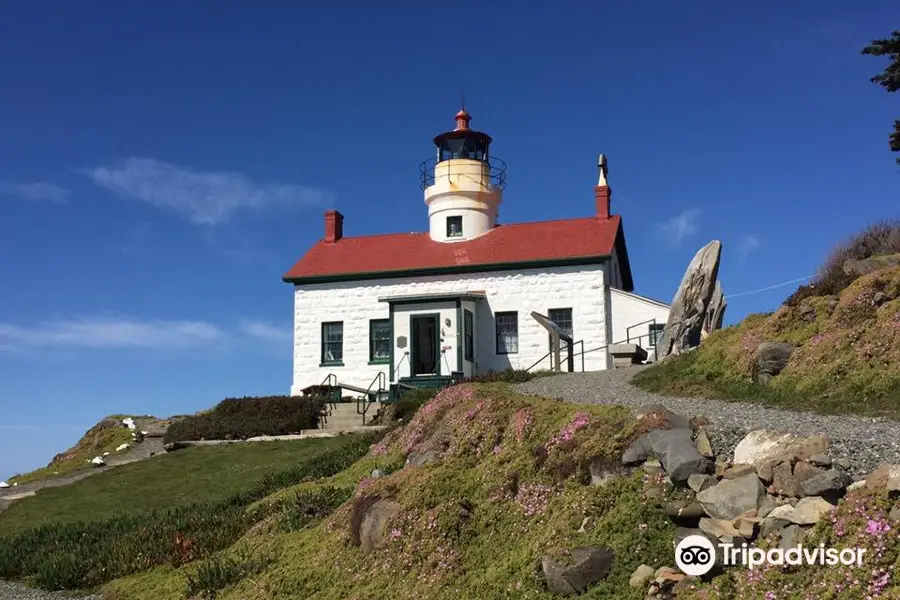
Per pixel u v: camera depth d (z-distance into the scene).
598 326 29.59
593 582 8.45
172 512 17.03
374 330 31.62
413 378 28.95
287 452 22.03
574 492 9.82
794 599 7.06
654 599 7.88
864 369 13.87
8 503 20.36
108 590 12.88
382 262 32.38
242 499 16.91
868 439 9.50
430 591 9.63
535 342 30.09
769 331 16.66
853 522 7.33
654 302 29.48
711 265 22.42
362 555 11.07
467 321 30.06
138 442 28.19
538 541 9.30
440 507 10.85
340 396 28.39
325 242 35.19
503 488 10.88
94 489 20.72
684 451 9.11
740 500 8.30
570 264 30.14
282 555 12.23
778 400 14.16
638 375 18.98
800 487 8.09
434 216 33.62
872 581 6.78
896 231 23.25
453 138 33.97
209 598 11.48
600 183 33.19
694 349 18.84
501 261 30.58
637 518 8.82
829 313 16.09
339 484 15.16
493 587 9.14
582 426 10.54
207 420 25.47
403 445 15.39
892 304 14.82
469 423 12.98
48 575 13.62
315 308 32.31
